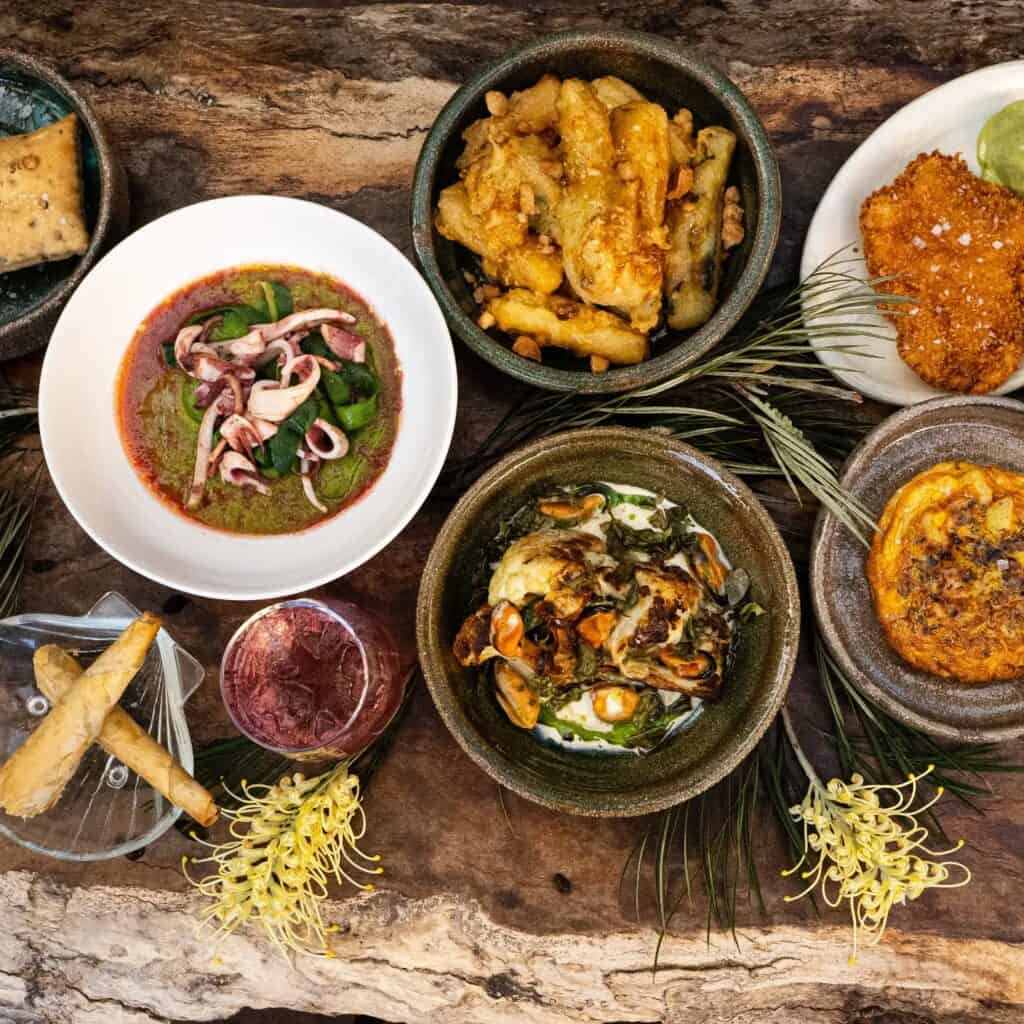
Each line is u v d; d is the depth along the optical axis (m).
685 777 0.75
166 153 0.88
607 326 0.79
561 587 0.75
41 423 0.79
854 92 0.86
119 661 0.77
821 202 0.82
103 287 0.80
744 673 0.79
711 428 0.81
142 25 0.88
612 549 0.80
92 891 0.85
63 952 0.85
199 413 0.82
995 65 0.81
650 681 0.77
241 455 0.80
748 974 0.83
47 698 0.82
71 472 0.79
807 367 0.81
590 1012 0.84
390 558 0.86
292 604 0.78
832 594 0.82
